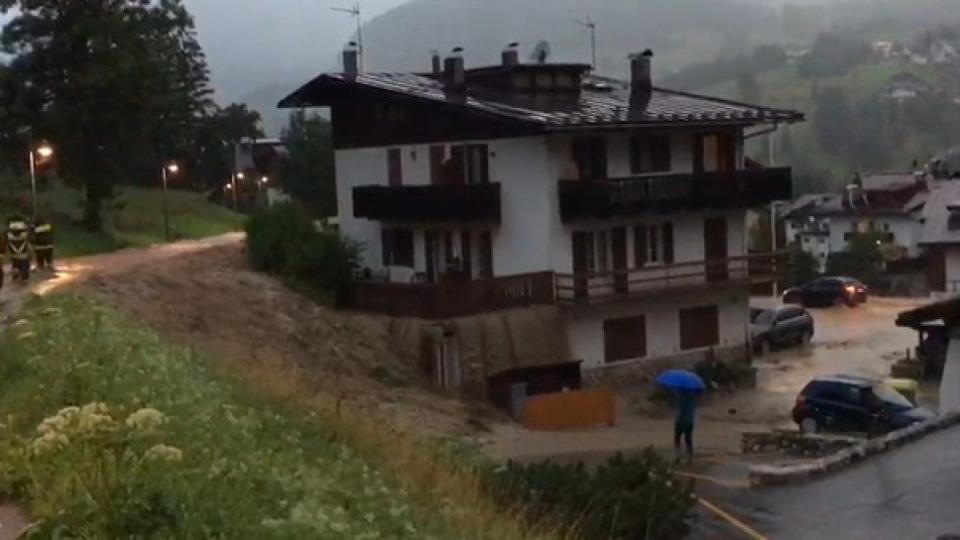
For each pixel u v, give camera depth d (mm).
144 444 9781
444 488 14609
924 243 73500
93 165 52562
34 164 52188
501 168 40719
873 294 77812
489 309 38375
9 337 17938
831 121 178750
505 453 29406
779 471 19953
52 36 51750
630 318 41688
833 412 30719
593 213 39594
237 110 104625
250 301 37531
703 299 43969
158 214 66125
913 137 178125
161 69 54875
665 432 33156
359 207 44688
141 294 34000
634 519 15250
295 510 9117
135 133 52969
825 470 20250
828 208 103938
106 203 60406
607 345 41062
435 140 42750
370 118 45250
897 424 29469
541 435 32656
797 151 171250
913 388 35188
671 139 43000
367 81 44625
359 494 11320
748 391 40688
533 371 37281
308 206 61375
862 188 102000
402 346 38125
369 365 36344
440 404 34156
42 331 17625
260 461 10750
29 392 12969
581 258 40719
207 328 33625
